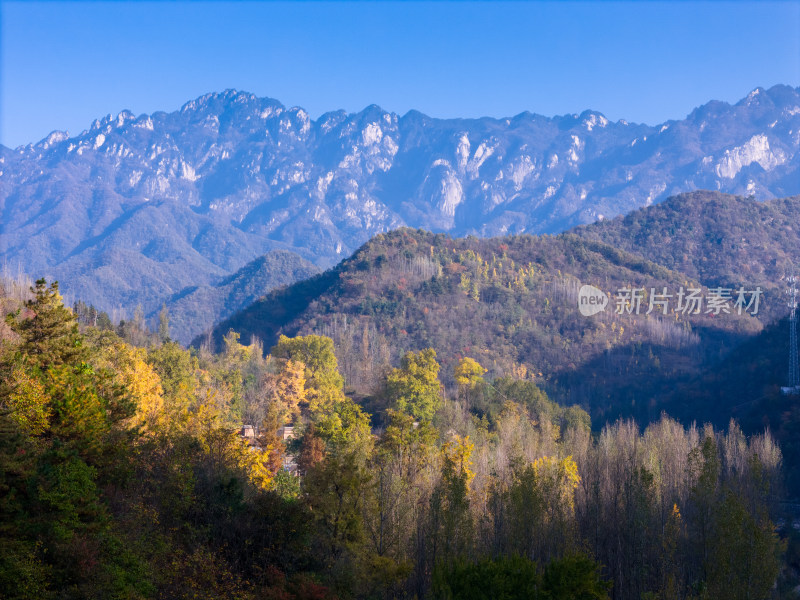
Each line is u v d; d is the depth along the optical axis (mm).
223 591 40656
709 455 85125
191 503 47250
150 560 39188
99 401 45656
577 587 48125
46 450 37812
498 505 78125
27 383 42906
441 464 85500
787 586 86000
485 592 48500
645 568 78250
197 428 66688
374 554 56156
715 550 72438
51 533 34156
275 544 48781
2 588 31172
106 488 43156
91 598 32656
